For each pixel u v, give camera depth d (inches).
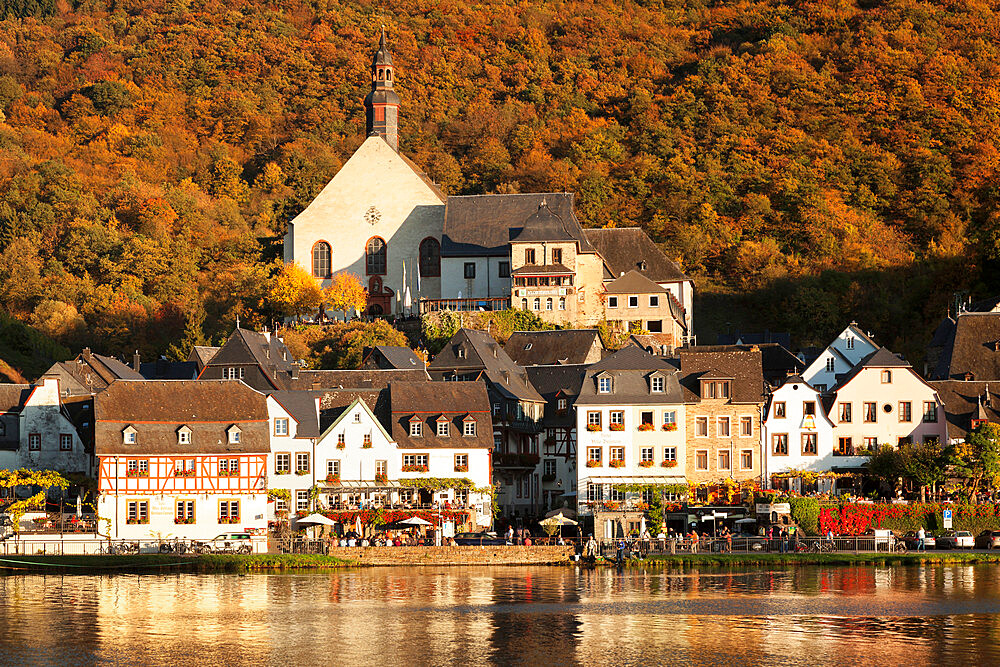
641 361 5851.4
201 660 3371.1
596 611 3951.8
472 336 6530.5
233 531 5408.5
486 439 5644.7
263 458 5452.8
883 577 4542.3
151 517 5359.3
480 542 5231.3
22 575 4768.7
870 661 3326.8
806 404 5802.2
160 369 7007.9
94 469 5595.5
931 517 5226.4
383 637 3619.6
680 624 3754.9
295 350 7273.6
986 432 5344.5
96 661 3366.1
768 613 3905.0
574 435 6181.1
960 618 3809.1
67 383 6220.5
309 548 5027.1
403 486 5546.3
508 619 3841.0
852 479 5748.0
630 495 5595.5
